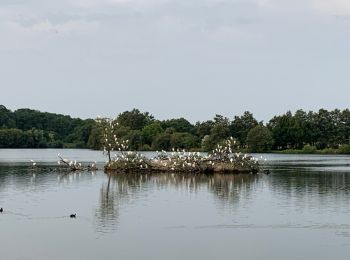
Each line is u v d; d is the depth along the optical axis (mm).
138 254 34688
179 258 34000
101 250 35562
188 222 44031
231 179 79875
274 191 63656
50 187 67562
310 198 57531
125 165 94438
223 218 45750
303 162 134875
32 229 41375
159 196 59094
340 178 81938
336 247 36531
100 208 50531
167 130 194875
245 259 33875
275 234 40031
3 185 69625
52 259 33500
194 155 96562
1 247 36094
